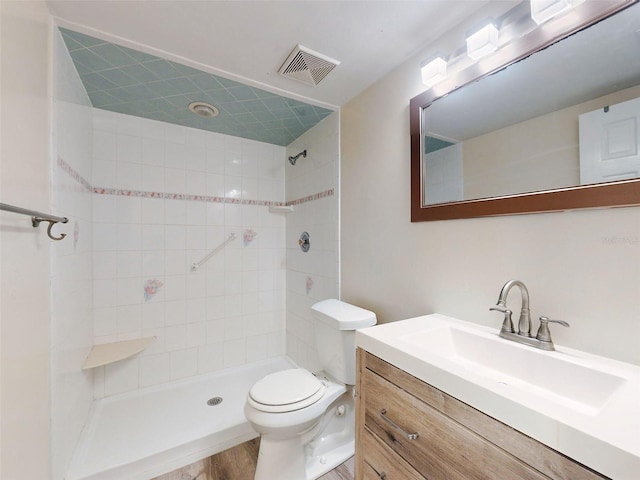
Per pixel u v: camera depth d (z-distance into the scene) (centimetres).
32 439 87
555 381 77
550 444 49
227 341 233
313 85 161
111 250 192
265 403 121
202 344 222
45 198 103
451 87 115
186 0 104
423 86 130
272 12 110
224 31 120
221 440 156
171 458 144
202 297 223
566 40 84
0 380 66
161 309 207
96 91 166
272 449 124
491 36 97
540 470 50
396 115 144
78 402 146
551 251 87
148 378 202
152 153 205
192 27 117
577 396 72
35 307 91
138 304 200
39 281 95
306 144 226
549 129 88
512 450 54
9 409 71
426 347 98
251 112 193
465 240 111
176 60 138
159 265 207
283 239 260
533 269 91
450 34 119
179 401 188
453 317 115
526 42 92
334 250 191
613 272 75
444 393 68
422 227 129
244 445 158
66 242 127
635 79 72
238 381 216
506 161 98
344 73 150
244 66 144
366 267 163
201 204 223
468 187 110
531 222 92
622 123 74
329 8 108
